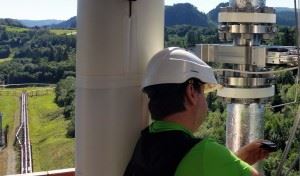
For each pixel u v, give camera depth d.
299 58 1.93
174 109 1.59
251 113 2.07
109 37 1.82
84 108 1.88
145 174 1.53
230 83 2.06
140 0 1.88
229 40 2.11
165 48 1.79
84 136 1.89
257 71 2.04
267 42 2.10
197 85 1.64
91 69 1.84
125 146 1.90
